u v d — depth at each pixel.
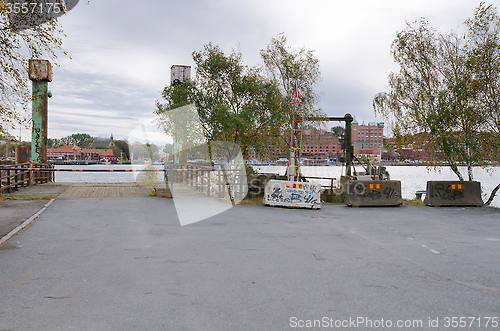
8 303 3.72
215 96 14.09
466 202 13.36
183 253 5.87
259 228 8.36
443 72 14.83
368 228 8.62
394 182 13.46
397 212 11.77
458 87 13.41
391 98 15.77
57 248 6.10
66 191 15.44
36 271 4.81
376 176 23.75
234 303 3.78
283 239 7.15
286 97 15.70
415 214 11.26
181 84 13.61
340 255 5.90
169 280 4.50
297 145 15.24
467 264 5.41
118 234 7.32
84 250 5.98
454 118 13.61
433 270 5.07
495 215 11.03
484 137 13.47
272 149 14.99
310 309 3.65
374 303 3.84
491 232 8.17
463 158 14.20
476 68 13.27
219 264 5.25
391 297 4.01
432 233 8.02
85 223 8.50
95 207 11.05
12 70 8.34
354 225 9.06
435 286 4.39
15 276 4.60
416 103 15.29
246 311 3.58
